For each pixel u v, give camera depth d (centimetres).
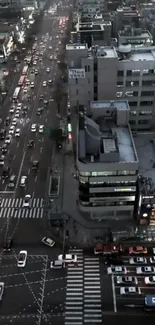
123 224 11725
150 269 10175
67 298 9656
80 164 10300
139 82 13112
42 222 12062
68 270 10444
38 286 10012
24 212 12494
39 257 10831
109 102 12375
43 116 17800
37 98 19550
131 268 10369
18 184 13712
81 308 9388
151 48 13862
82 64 12412
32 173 14175
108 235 11338
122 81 13062
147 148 12825
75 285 9994
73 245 11125
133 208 11588
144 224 11550
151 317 9069
